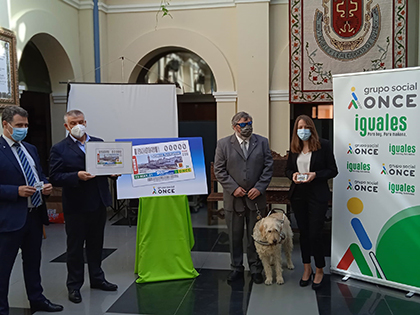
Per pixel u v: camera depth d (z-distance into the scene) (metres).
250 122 3.41
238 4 5.81
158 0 6.17
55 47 5.62
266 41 5.79
